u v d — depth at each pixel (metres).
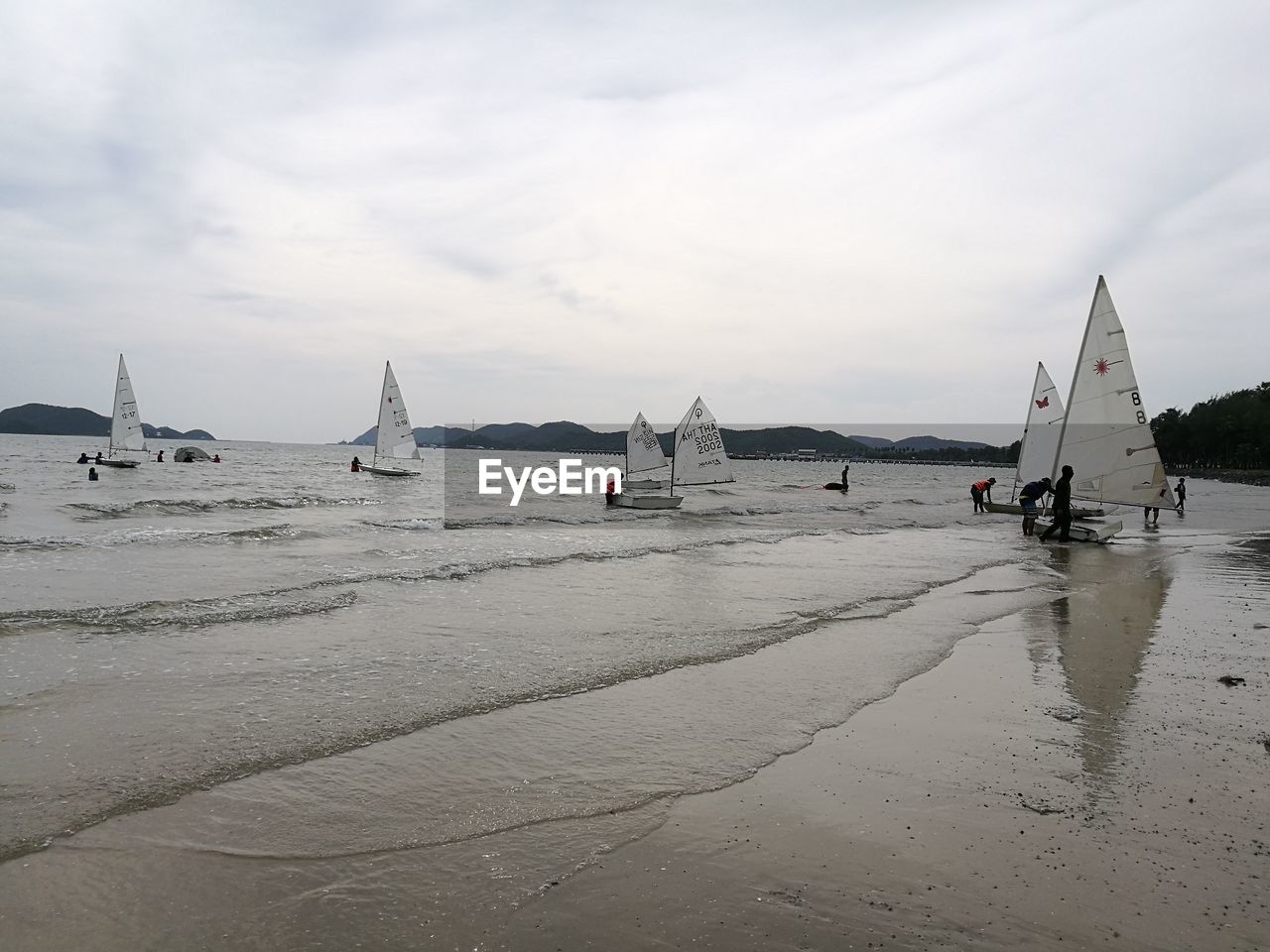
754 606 13.23
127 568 16.08
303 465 92.38
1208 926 4.08
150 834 4.94
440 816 5.30
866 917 4.14
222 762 6.12
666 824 5.25
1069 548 23.58
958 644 10.66
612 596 13.98
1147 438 23.61
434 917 4.11
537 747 6.64
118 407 60.53
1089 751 6.68
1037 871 4.66
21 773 5.78
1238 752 6.71
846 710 7.75
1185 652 10.30
